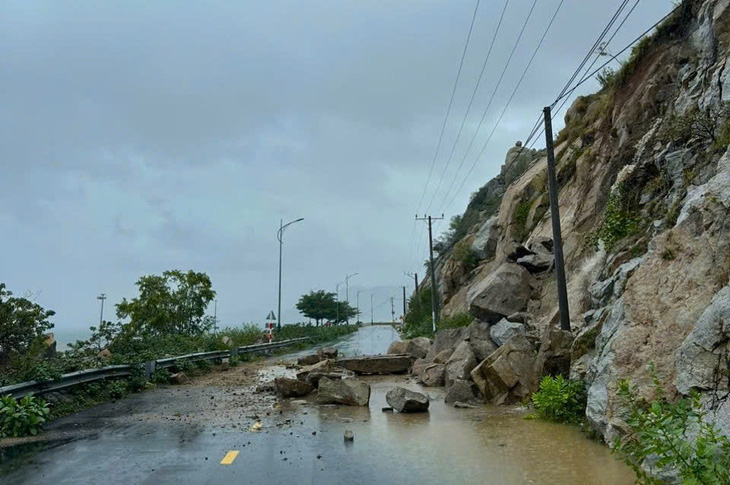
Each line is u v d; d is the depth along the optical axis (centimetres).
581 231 2030
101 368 1507
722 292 684
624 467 696
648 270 912
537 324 1708
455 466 736
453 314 3809
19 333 1302
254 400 1448
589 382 1034
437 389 1672
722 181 837
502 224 3575
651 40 2072
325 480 680
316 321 11694
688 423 561
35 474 713
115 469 737
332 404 1368
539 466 720
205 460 787
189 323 3438
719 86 1322
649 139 1644
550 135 1554
